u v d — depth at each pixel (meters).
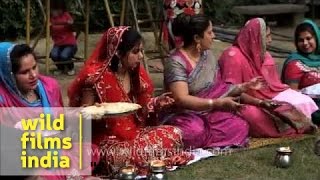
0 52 4.71
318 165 5.60
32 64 4.75
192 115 5.84
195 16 5.87
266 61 6.54
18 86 4.79
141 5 12.45
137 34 5.18
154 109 5.60
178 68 5.79
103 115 4.88
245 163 5.61
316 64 6.83
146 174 5.17
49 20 9.08
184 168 5.43
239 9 15.21
